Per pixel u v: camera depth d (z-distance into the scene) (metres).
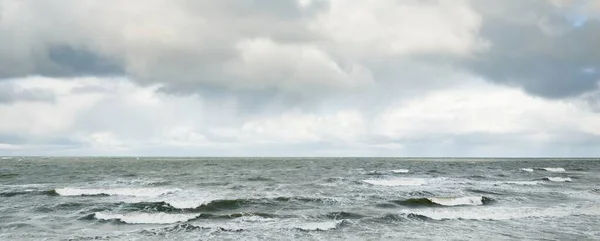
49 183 35.28
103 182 36.19
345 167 70.19
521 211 20.77
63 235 15.42
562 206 22.47
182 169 61.22
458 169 62.94
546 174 50.53
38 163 85.44
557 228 16.97
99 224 17.53
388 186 32.47
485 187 32.09
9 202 23.38
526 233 16.06
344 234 15.82
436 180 39.03
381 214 19.67
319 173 50.34
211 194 26.73
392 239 15.08
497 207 22.08
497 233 16.06
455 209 21.38
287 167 70.00
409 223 17.97
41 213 19.94
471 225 17.64
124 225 17.42
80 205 22.14
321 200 23.70
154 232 16.05
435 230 16.64
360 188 30.81
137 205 21.92
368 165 81.12
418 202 23.44
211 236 15.44
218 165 79.44
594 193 28.12
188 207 21.39
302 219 18.47
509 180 39.69
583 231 16.39
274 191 28.50
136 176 44.31
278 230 16.39
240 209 21.03
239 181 37.25
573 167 73.81
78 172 51.69
